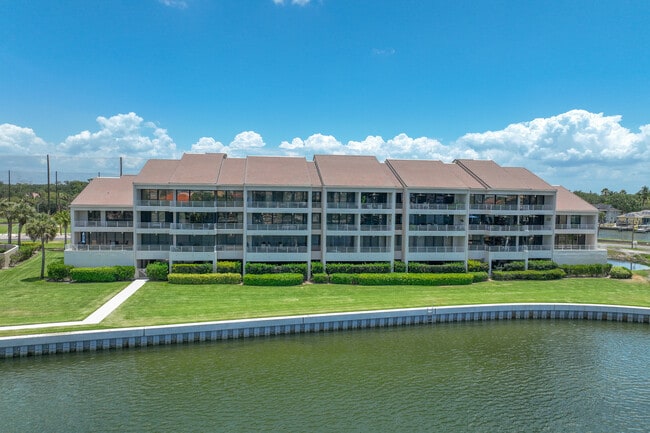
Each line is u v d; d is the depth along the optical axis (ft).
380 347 116.98
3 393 88.12
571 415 84.28
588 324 140.15
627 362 109.70
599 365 107.65
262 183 169.89
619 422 82.17
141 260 173.47
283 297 145.79
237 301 139.13
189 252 167.43
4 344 101.96
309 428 77.15
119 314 122.42
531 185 194.80
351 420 80.07
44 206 321.73
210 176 174.81
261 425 77.77
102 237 180.65
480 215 192.75
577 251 197.06
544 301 149.18
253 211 169.99
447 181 188.03
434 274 171.42
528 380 98.63
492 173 203.31
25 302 132.05
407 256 180.96
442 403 87.51
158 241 176.86
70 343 106.83
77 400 85.66
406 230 180.65
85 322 114.93
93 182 192.85
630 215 529.45
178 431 75.31
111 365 101.91
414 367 104.42
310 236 172.96
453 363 107.34
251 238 176.04
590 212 201.98
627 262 240.94
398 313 133.90
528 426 80.07
